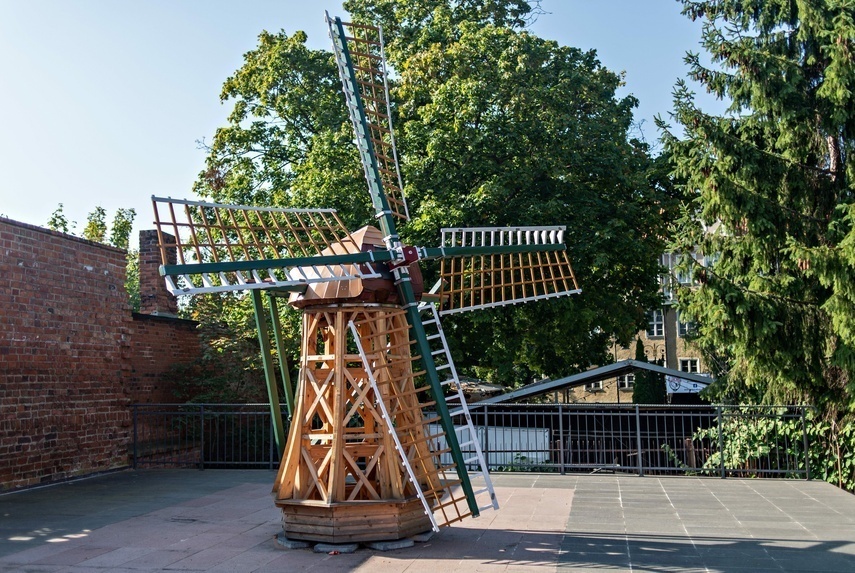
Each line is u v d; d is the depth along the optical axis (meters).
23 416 11.79
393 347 8.02
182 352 17.84
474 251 9.02
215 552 7.59
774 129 13.41
